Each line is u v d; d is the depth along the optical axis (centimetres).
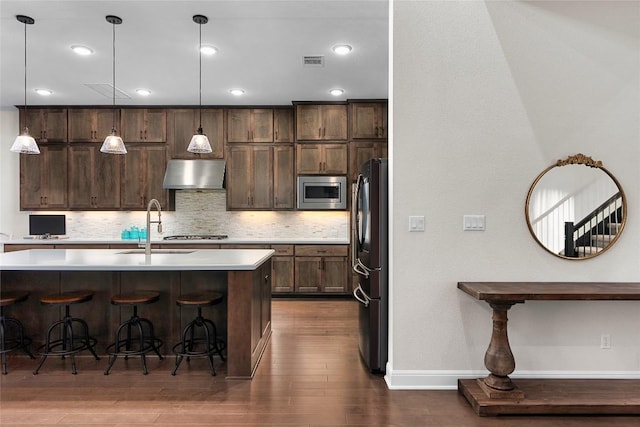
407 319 263
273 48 362
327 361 308
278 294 534
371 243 287
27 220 571
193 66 407
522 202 262
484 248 262
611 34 261
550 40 262
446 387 261
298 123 536
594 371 262
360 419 220
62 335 318
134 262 278
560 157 262
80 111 546
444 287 262
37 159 547
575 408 224
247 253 346
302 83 459
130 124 550
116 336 293
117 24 316
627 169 262
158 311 319
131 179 551
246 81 453
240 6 289
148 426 211
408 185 262
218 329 318
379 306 286
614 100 262
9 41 346
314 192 537
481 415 224
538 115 262
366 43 351
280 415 224
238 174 554
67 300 284
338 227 581
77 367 294
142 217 579
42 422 215
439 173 262
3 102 531
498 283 256
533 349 262
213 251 366
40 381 269
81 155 547
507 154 262
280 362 306
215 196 584
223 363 305
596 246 261
